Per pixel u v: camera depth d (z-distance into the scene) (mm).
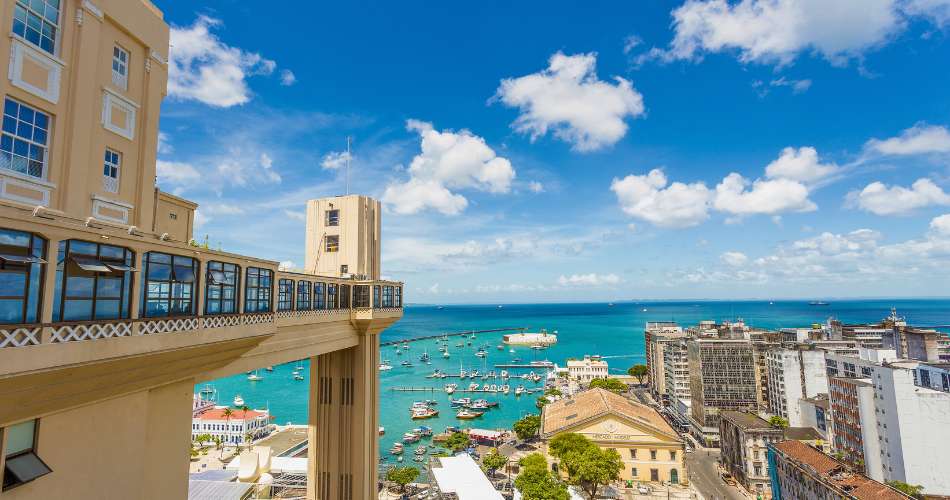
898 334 171000
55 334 17188
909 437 86375
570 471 94750
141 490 23625
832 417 105938
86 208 23734
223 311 27062
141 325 20953
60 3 23016
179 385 26703
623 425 108312
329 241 57906
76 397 19312
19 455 18000
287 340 39406
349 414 53188
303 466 101188
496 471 119312
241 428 144625
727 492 103000
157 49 28969
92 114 24312
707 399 144000
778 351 137500
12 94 20328
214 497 62438
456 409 189875
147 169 27906
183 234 38625
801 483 78875
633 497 98562
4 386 15656
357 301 51781
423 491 103938
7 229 15883
